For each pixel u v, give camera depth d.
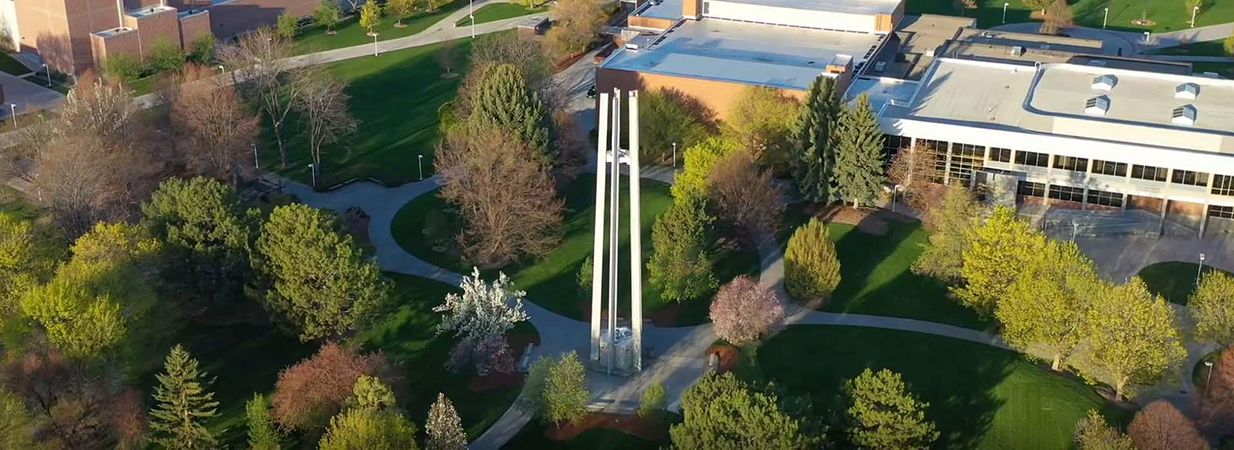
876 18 196.25
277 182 160.00
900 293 131.50
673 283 124.88
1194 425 103.62
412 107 190.88
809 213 149.75
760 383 103.19
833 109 147.00
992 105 161.88
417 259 138.75
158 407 106.19
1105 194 149.38
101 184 133.25
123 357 108.00
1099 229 146.38
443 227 142.38
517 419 109.06
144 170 146.12
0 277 110.88
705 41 192.12
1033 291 113.44
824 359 118.62
